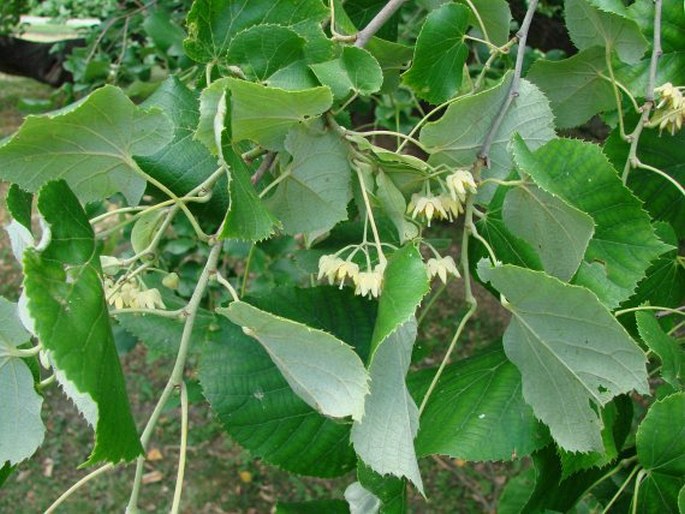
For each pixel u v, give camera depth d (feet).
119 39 4.53
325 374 1.24
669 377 1.53
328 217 1.57
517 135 1.40
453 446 1.49
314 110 1.34
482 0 1.92
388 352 1.32
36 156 1.27
